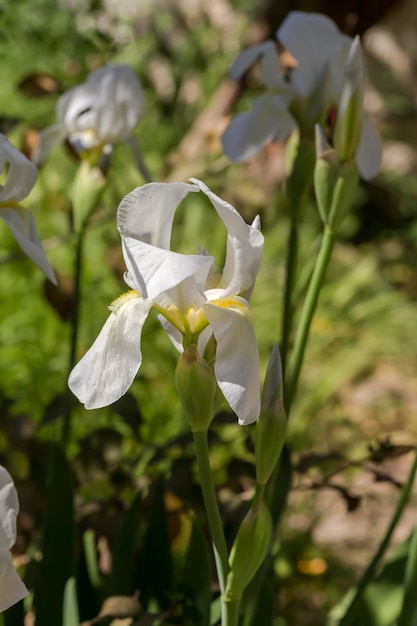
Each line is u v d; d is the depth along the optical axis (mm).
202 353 852
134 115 1176
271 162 1771
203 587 1000
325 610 1405
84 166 1158
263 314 2246
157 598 1044
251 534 854
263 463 853
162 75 2646
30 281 1921
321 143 969
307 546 1459
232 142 1136
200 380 835
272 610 1011
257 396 820
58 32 1861
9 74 2180
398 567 1087
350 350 2279
